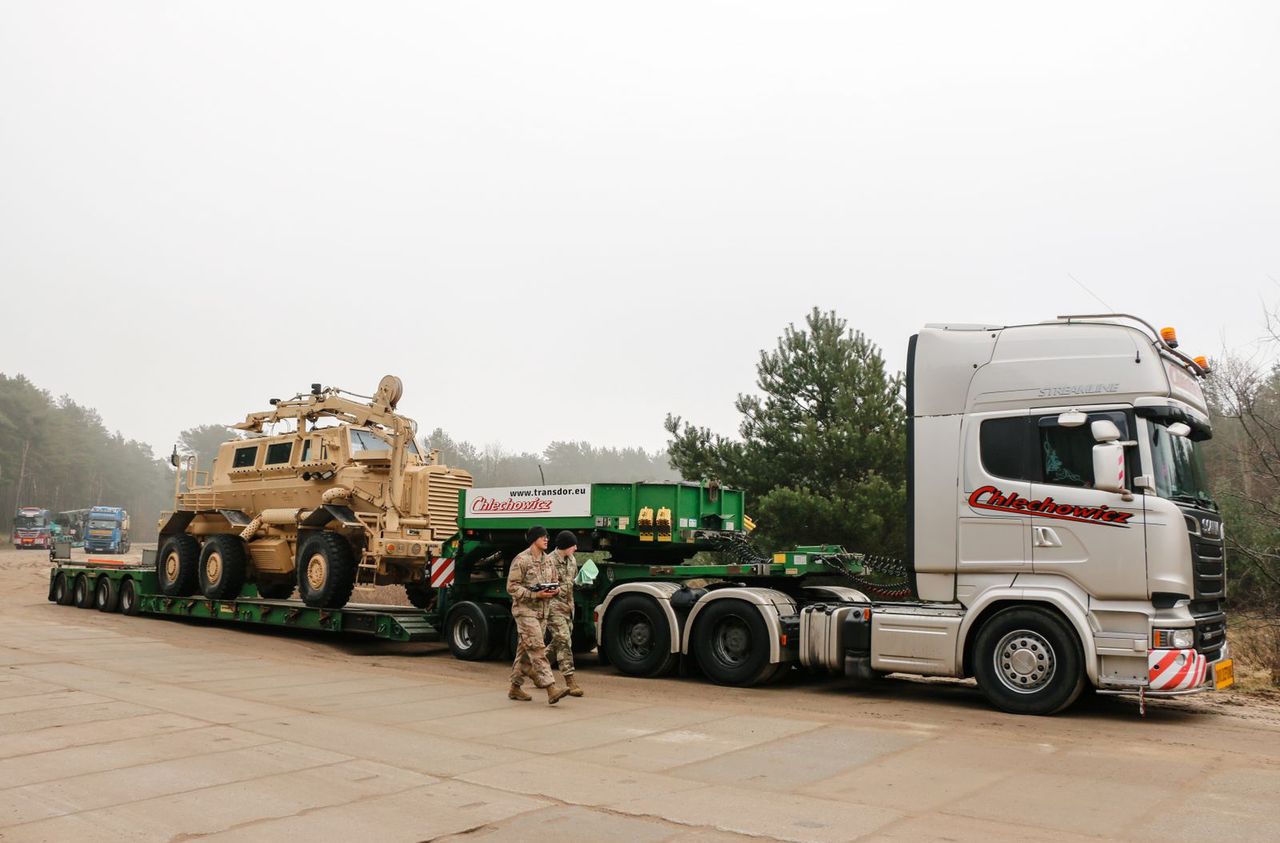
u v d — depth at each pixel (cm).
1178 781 654
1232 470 1898
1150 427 905
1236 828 543
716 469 2031
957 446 990
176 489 1964
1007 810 576
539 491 1311
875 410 1914
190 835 516
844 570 1134
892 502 1778
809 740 788
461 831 525
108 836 515
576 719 879
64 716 841
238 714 865
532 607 977
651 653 1179
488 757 708
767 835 521
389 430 1631
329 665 1275
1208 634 933
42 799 584
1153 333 960
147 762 677
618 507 1253
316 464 1650
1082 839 520
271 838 512
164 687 1018
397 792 604
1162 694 883
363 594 2341
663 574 1228
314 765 672
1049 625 918
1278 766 705
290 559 1720
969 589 974
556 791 611
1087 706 989
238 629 1755
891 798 602
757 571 1149
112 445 11794
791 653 1086
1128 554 884
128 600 1977
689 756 722
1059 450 939
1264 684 1170
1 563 4181
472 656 1365
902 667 988
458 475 1650
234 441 1878
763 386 2064
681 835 521
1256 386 1598
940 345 1018
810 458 1909
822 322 2039
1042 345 966
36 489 9175
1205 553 927
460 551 1409
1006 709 935
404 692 1030
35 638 1460
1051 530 926
